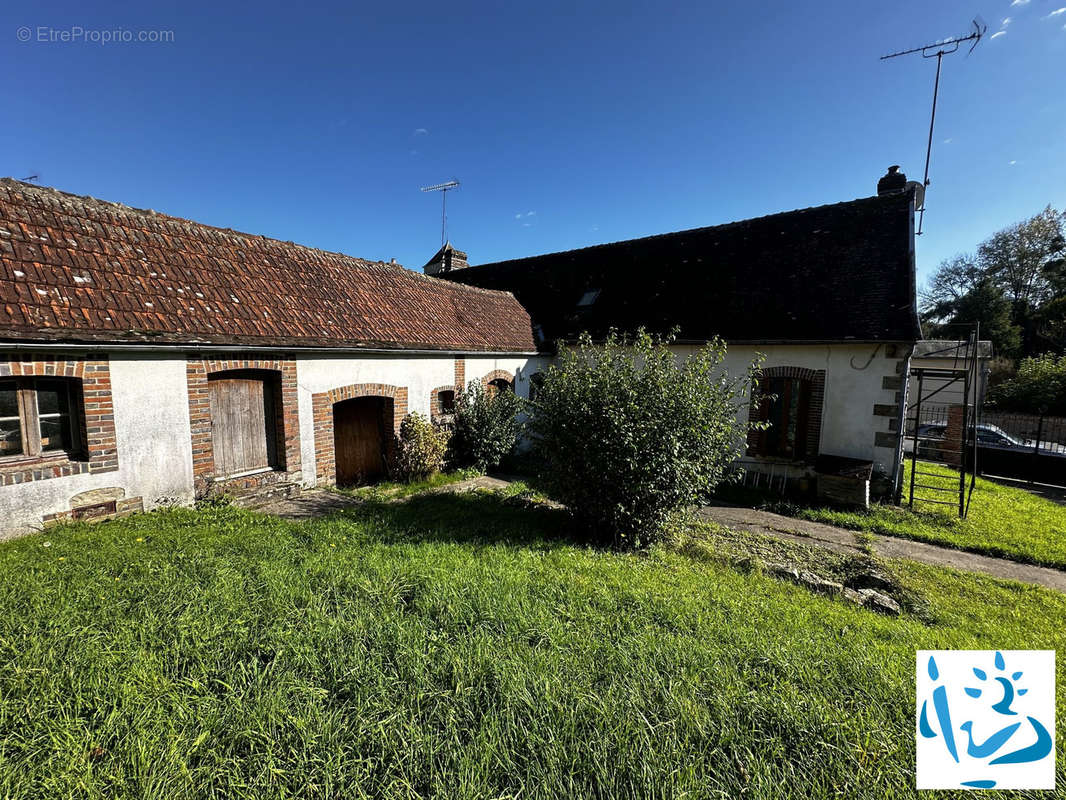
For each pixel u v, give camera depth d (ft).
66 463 16.79
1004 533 24.71
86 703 7.72
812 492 31.37
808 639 11.44
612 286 48.11
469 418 34.53
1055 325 106.93
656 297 43.37
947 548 23.15
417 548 16.07
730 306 37.76
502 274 60.54
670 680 9.15
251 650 9.51
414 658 9.34
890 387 30.01
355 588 12.36
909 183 36.73
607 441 18.83
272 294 25.04
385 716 7.91
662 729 7.84
